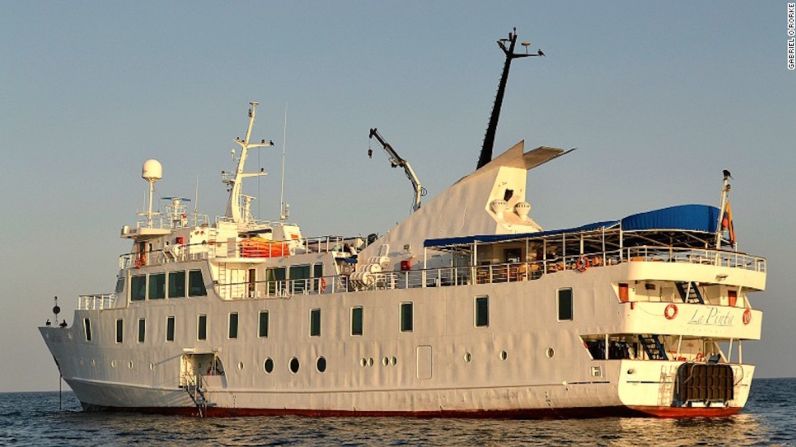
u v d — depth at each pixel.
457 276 44.19
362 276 44.72
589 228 39.44
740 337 40.84
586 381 38.25
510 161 45.09
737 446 34.31
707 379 39.50
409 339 42.66
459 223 45.47
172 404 50.34
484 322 40.81
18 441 43.34
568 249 43.22
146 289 52.06
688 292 39.28
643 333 37.88
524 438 35.66
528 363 39.62
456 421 40.91
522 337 39.88
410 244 46.66
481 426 39.16
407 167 50.94
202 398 48.81
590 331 38.38
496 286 40.69
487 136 48.44
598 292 38.41
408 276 45.88
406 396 42.47
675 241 41.69
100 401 54.69
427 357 42.12
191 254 51.84
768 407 64.88
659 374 38.47
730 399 40.50
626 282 38.19
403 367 42.69
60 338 56.91
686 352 42.31
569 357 38.75
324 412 44.75
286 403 45.97
